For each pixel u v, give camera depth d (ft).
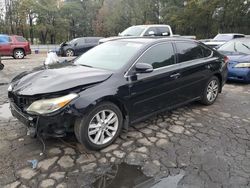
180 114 15.76
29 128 10.46
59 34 160.35
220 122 14.65
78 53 62.34
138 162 10.39
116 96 11.31
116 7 159.12
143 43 13.56
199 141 12.24
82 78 10.92
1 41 51.44
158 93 13.41
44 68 12.86
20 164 10.07
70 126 10.62
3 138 12.12
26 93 10.27
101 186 8.95
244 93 21.34
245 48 26.23
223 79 18.40
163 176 9.51
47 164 10.12
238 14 111.75
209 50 17.37
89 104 10.41
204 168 10.01
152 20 144.46
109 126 11.62
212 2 113.70
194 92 16.03
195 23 126.00
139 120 12.95
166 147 11.62
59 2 155.74
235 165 10.23
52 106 9.87
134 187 8.91
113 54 13.52
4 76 27.89
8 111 15.81
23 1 131.85
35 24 145.79
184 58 15.11
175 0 132.36
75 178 9.33
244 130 13.60
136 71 12.23
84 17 173.99
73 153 10.96
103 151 11.21
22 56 54.19
